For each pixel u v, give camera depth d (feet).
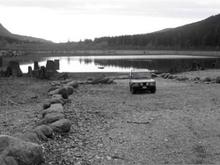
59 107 49.19
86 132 38.34
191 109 54.03
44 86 100.12
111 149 31.73
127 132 38.42
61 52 643.04
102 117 47.96
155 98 70.49
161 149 31.76
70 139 34.96
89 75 149.79
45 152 29.78
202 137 35.88
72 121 44.39
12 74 141.69
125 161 28.40
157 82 114.52
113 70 204.95
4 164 21.84
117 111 53.52
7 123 45.44
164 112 51.80
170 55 507.30
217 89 84.33
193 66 188.85
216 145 32.81
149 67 231.50
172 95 74.95
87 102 64.75
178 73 162.30
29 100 69.67
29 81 117.29
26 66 243.81
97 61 338.13
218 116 47.16
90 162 27.96
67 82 109.19
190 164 27.53
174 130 39.14
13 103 65.16
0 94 79.20
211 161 28.19
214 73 153.99
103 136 36.52
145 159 28.91
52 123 38.29
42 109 56.03
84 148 31.91
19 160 22.86
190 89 87.20
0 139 23.59
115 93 82.07
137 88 78.79
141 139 35.32
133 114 50.47
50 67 157.48
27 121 46.06
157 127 40.88
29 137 31.17
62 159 28.37
